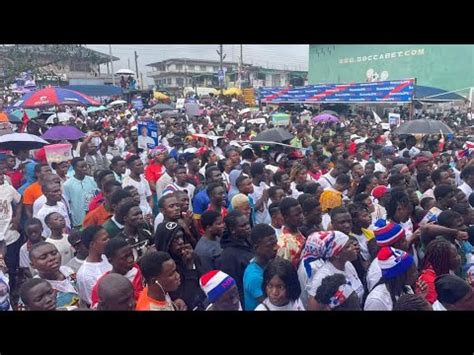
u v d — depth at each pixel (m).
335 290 3.18
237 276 4.15
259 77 59.50
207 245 4.49
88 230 4.12
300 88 26.12
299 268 3.91
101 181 6.36
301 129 15.12
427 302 3.12
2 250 6.12
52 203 5.65
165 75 62.81
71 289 4.03
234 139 14.09
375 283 3.59
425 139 11.87
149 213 6.82
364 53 35.59
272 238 3.73
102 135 12.38
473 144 10.46
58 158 6.80
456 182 8.15
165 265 3.28
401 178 6.73
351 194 7.11
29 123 11.00
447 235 4.51
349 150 10.59
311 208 4.93
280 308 3.18
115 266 3.79
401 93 19.53
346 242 3.67
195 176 8.04
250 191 6.03
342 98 23.19
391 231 4.05
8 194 6.27
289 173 7.29
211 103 34.72
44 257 3.81
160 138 13.64
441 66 29.78
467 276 4.41
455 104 26.08
